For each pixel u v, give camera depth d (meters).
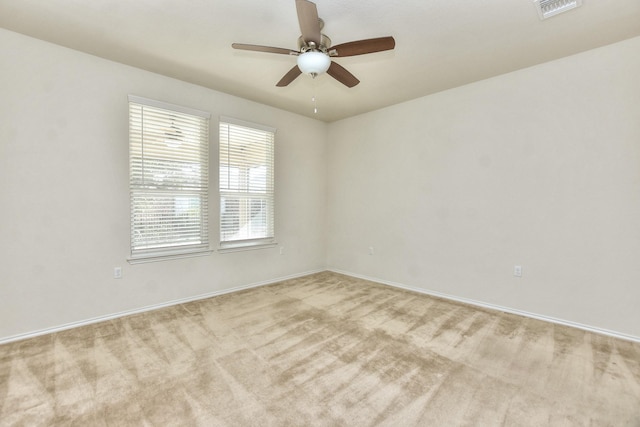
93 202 2.81
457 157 3.49
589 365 2.12
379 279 4.33
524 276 3.04
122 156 2.96
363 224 4.52
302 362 2.15
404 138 3.99
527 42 2.51
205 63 2.92
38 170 2.54
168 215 3.30
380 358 2.21
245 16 2.19
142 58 2.83
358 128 4.55
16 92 2.43
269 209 4.24
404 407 1.69
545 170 2.89
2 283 2.41
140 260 3.08
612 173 2.57
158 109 3.16
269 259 4.27
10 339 2.43
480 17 2.18
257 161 4.07
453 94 3.50
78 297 2.75
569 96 2.75
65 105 2.65
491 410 1.67
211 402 1.72
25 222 2.49
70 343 2.41
